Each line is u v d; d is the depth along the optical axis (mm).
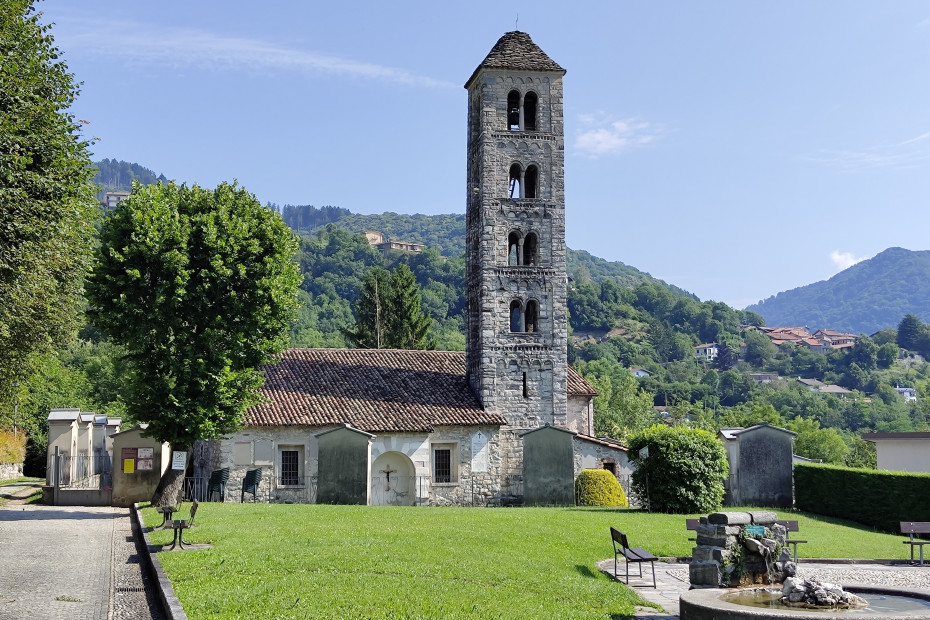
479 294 52156
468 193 55531
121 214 39188
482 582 22188
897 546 34969
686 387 165250
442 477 49281
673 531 33500
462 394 51938
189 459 46031
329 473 44656
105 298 38594
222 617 17000
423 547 25906
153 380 38219
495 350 51062
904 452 51781
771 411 104375
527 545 28125
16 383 50062
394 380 52281
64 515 37656
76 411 53625
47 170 27891
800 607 19391
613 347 182750
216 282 38906
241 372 39281
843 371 199625
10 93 26109
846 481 43469
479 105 53719
